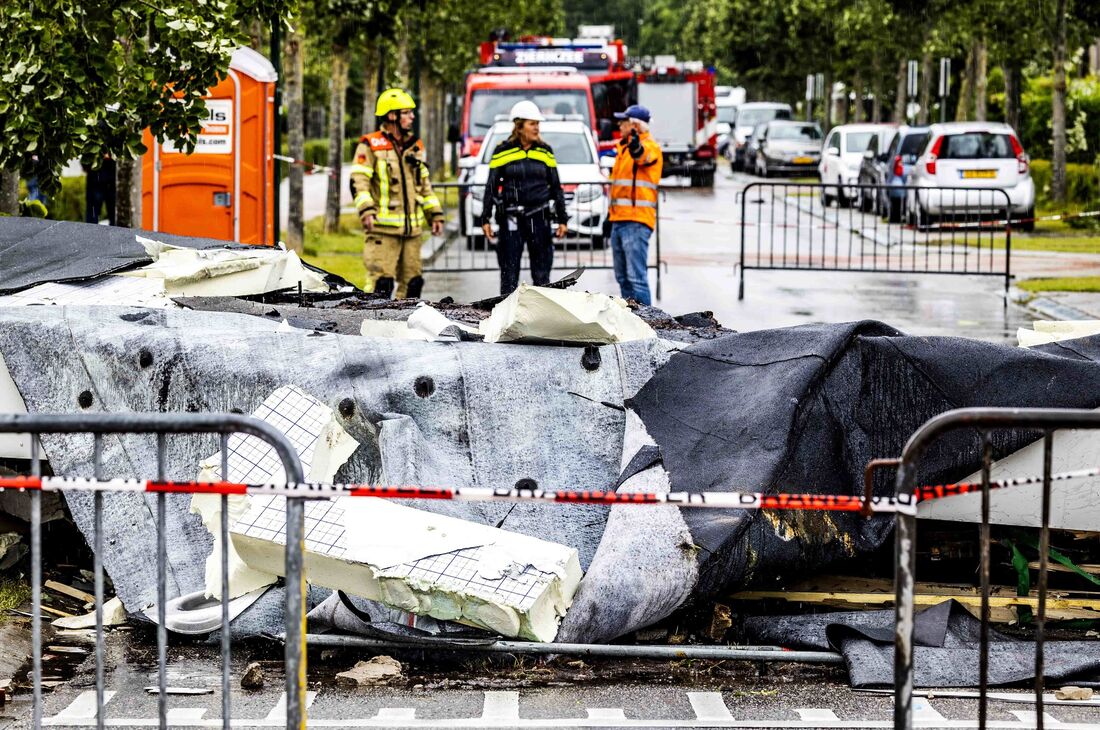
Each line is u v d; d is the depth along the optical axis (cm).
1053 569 1734
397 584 1486
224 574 1116
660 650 1505
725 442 1650
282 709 1381
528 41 9275
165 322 1822
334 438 1662
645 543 1536
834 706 1403
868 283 5144
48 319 1794
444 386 1728
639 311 2275
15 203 3284
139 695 1424
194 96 3170
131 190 3666
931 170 7100
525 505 1673
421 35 8988
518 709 1384
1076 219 7562
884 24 10162
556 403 1741
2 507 1805
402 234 3353
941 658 1490
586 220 5488
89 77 2864
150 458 1722
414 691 1433
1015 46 8581
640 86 11881
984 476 1135
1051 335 2033
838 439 1683
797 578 1720
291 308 2078
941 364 1706
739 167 14575
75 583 1778
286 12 3375
